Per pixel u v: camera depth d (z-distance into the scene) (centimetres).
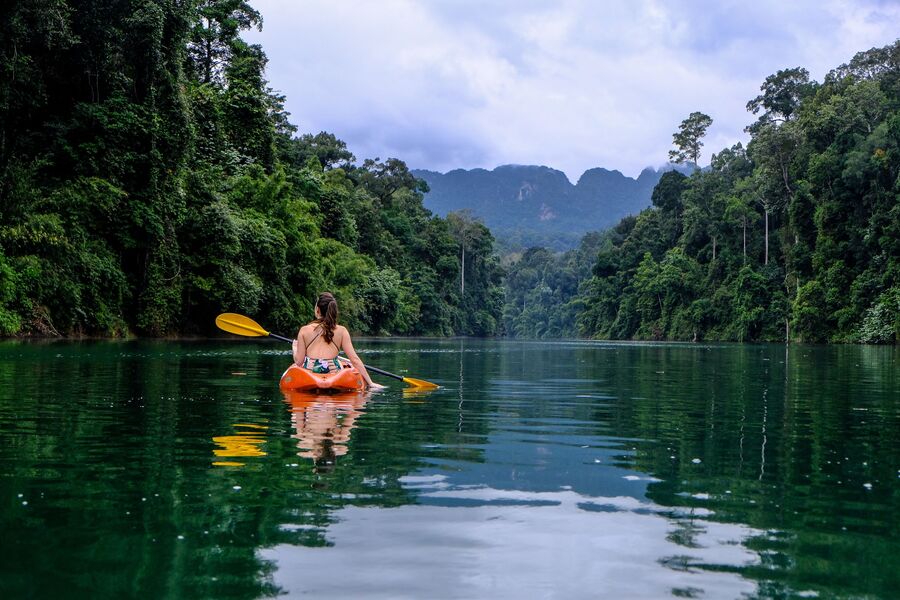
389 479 293
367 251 5888
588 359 1666
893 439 420
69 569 183
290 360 1187
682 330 6172
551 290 13112
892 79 5325
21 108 1983
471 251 8719
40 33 1853
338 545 206
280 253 2848
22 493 260
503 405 589
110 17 2066
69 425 430
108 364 988
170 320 2378
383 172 7644
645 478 303
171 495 259
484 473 309
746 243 5869
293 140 5991
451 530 222
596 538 217
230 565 188
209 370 919
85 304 1997
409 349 2180
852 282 4338
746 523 234
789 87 6431
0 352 1209
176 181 2322
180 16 2283
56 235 1872
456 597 170
